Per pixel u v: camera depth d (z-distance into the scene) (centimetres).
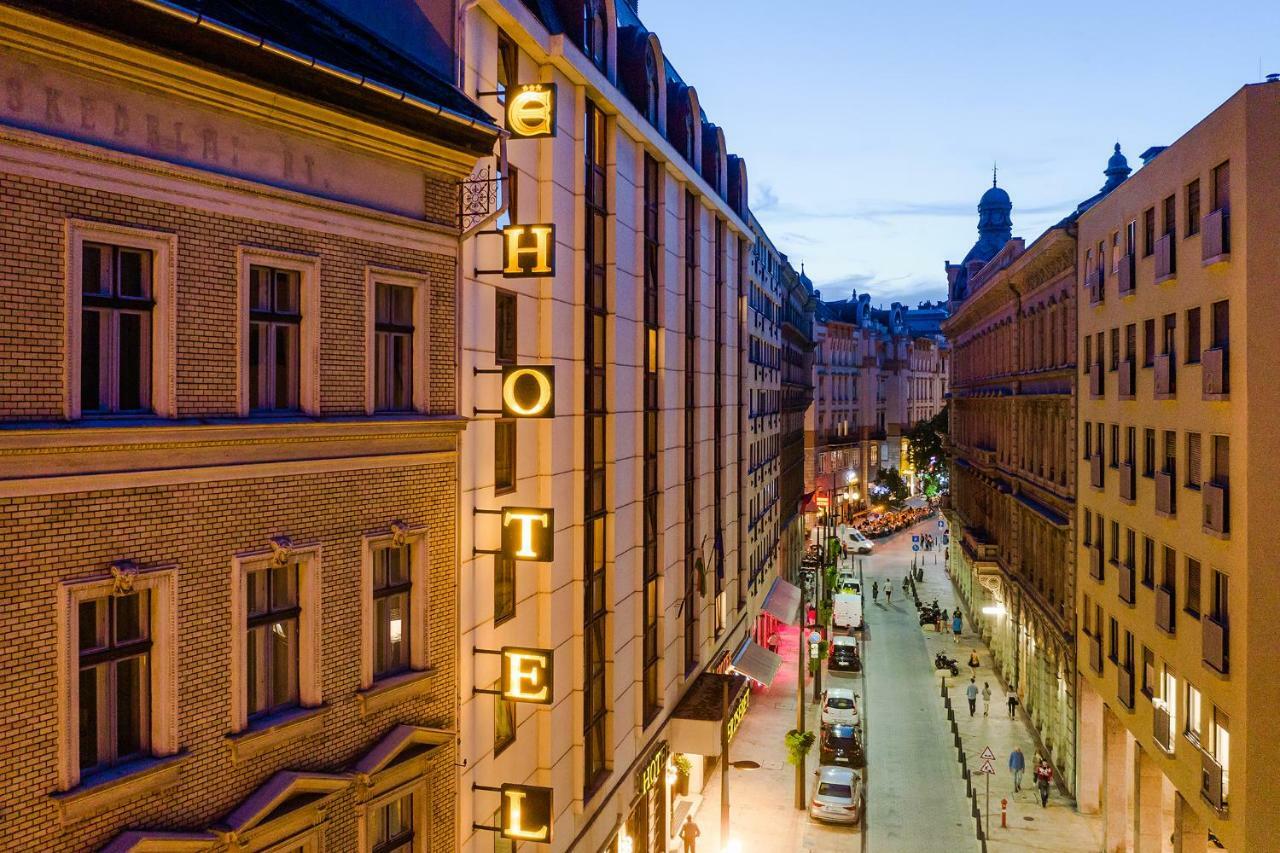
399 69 1311
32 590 842
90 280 917
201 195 996
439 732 1323
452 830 1370
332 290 1170
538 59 1861
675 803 3112
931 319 17612
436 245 1349
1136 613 2508
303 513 1123
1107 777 2773
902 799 3170
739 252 4191
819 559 6066
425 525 1325
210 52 970
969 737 3872
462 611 1498
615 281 2280
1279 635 1752
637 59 2552
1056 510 3531
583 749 2028
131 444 916
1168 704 2242
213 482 1008
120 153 911
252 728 1052
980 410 5566
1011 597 4419
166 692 959
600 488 2255
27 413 845
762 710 4241
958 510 6631
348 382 1198
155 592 957
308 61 1059
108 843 904
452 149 1334
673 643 2955
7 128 818
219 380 1021
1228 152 1886
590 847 2138
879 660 5169
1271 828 1747
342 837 1162
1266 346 1780
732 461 4022
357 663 1206
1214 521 1897
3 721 822
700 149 3244
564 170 1962
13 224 831
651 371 2716
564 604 1978
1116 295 2767
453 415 1383
